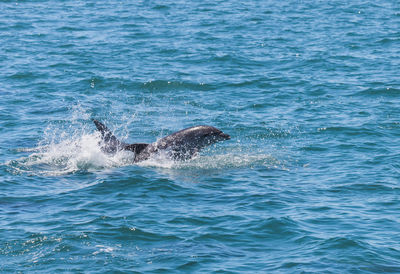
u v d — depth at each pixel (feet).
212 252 121.29
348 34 415.85
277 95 272.92
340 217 139.13
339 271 112.57
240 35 412.57
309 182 166.50
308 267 114.21
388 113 239.30
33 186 161.79
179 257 118.83
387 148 196.03
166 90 284.82
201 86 289.94
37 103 259.39
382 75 303.27
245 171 178.40
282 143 207.51
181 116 245.45
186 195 155.53
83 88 284.82
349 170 175.73
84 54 351.46
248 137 215.51
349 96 267.59
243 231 131.44
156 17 483.10
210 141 194.39
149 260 117.60
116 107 258.37
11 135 214.28
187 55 351.46
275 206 146.72
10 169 176.04
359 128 219.00
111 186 161.68
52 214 140.56
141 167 181.78
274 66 327.47
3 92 273.13
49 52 355.36
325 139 209.05
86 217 138.51
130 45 377.71
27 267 114.62
